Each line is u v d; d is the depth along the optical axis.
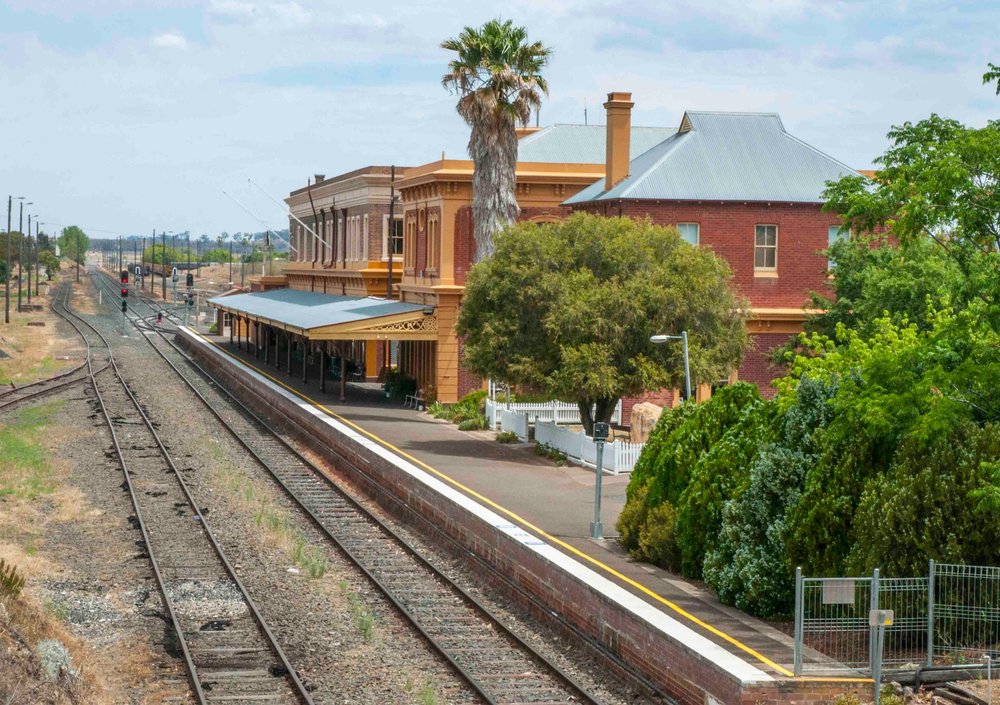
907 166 19.25
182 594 22.22
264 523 28.80
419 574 24.33
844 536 18.39
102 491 32.62
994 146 17.59
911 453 17.97
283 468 37.88
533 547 22.48
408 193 55.56
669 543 21.45
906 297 32.94
